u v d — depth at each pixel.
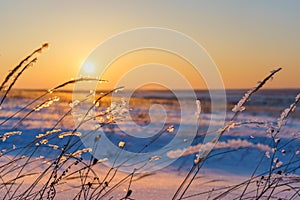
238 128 9.92
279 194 3.78
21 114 10.95
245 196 3.69
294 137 2.99
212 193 3.85
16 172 4.16
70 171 4.36
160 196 3.69
